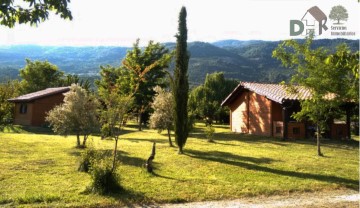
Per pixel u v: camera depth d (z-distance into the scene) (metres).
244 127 28.05
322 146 19.02
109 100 10.88
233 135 25.41
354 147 18.88
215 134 26.28
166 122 18.08
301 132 22.94
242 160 13.77
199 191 9.14
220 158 14.15
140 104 30.14
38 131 28.33
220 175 11.05
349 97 10.30
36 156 13.48
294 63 13.84
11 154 13.70
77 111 16.39
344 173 11.75
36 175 10.31
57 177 10.16
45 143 17.67
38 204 7.66
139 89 30.45
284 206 8.11
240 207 7.98
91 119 16.48
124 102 10.94
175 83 15.80
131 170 11.36
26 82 52.44
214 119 43.28
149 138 22.92
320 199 8.79
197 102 41.53
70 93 16.89
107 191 8.64
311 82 13.24
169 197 8.55
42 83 52.69
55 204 7.71
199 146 18.23
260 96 25.92
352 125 29.77
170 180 10.19
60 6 5.21
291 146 18.81
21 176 10.09
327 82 12.02
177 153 15.34
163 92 18.70
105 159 9.85
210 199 8.61
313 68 13.18
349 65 5.59
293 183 10.20
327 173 11.66
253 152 16.20
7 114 35.88
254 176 10.98
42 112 32.94
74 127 16.45
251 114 27.12
